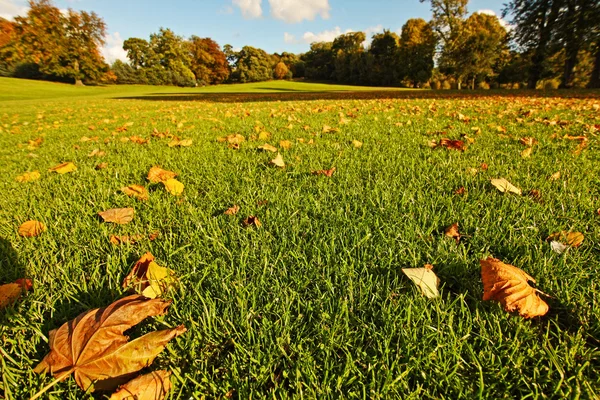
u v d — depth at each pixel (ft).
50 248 4.20
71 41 149.69
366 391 2.36
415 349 2.60
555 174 5.86
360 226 4.44
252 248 3.97
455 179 6.09
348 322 2.88
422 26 150.20
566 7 74.84
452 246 3.80
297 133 12.07
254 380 2.49
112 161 8.61
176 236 4.42
